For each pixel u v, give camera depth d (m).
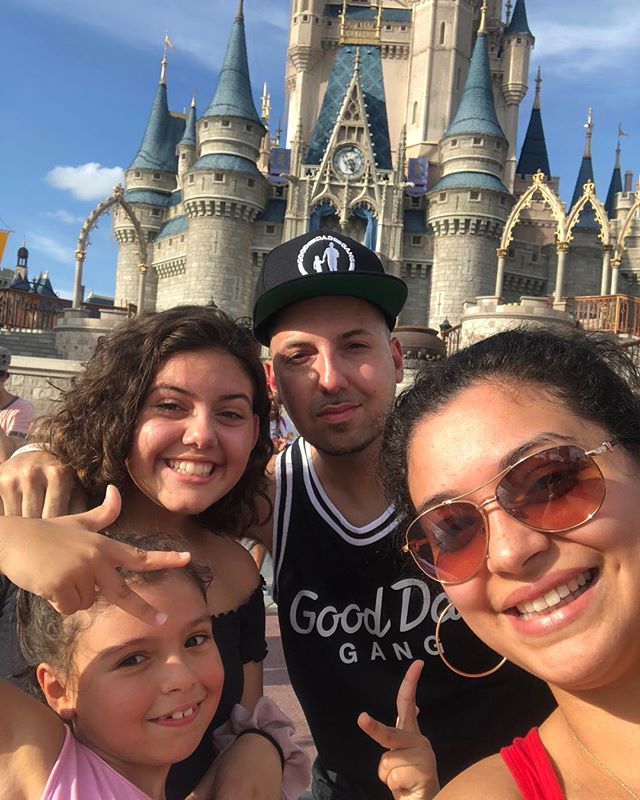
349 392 0.74
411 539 0.47
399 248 16.03
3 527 0.42
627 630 0.37
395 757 0.57
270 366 0.88
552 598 0.38
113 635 0.47
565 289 16.27
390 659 0.71
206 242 15.87
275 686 1.45
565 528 0.37
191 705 0.49
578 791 0.39
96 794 0.44
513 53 19.98
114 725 0.47
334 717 0.74
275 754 0.59
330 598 0.73
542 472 0.38
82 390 0.61
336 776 0.75
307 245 0.76
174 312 0.62
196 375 0.59
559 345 0.43
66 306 11.34
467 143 15.94
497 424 0.40
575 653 0.37
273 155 17.55
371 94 17.38
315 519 0.74
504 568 0.38
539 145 19.58
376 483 0.73
